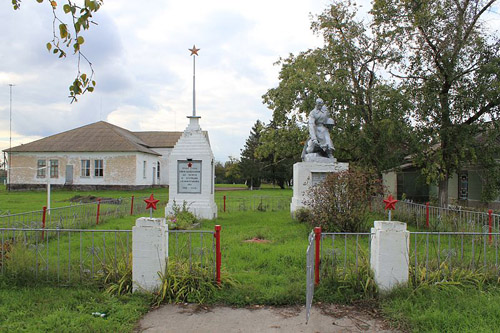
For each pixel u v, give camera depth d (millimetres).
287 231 10570
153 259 5367
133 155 34906
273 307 5109
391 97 14375
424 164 15266
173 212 13695
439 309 4785
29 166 35469
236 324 4598
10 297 5223
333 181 9781
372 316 4812
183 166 13984
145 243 5375
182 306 5121
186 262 5992
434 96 14102
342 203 9656
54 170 35344
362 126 16516
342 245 8133
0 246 6453
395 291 5199
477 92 13516
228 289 5523
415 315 4621
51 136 37875
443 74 14477
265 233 10305
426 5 14359
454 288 5336
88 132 38125
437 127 14430
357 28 16859
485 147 13945
